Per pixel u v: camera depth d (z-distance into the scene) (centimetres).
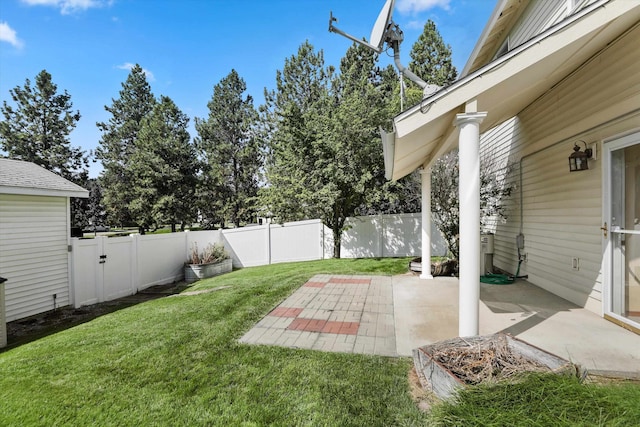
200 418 222
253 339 361
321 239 1155
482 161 800
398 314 434
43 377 289
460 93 289
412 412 219
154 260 898
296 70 1536
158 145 2025
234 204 2262
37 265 623
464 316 295
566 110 439
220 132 2341
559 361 224
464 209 293
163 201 1959
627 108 327
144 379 280
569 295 450
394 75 1591
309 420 215
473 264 292
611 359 274
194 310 493
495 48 766
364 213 1420
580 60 368
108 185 2312
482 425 168
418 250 1073
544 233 520
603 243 374
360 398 238
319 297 537
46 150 2134
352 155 925
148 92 2622
